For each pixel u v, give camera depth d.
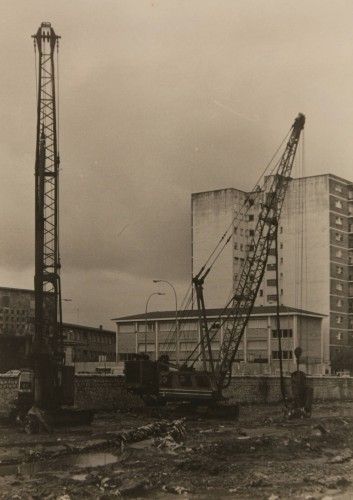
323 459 29.98
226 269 140.00
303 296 133.88
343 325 134.38
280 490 22.38
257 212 143.62
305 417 55.75
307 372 111.50
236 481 23.80
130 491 21.95
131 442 36.44
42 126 44.53
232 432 42.66
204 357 59.78
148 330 130.50
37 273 43.06
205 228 143.50
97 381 55.94
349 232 138.12
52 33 45.53
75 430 42.59
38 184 43.78
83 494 21.67
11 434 40.12
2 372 73.19
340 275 135.00
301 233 135.38
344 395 91.00
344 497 21.31
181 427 42.25
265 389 74.50
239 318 61.16
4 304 120.25
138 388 56.25
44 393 42.19
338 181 136.50
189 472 25.67
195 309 142.00
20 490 22.28
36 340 42.47
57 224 44.72
